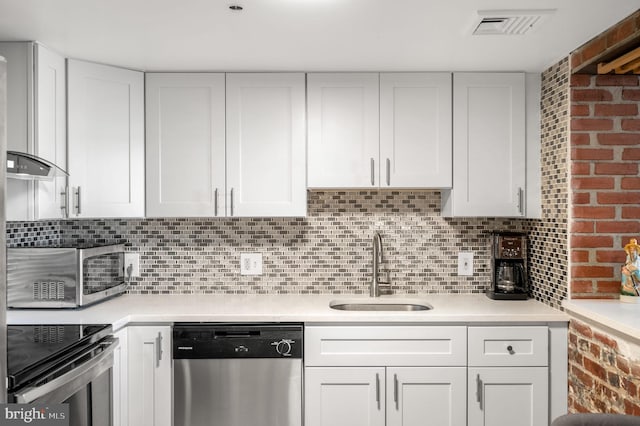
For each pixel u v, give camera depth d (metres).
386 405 2.64
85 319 2.52
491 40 2.41
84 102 2.70
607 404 2.28
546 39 2.40
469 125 2.94
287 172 2.93
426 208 3.22
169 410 2.63
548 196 2.87
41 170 2.22
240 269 3.24
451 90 2.94
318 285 3.23
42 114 2.43
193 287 3.24
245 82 2.92
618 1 1.96
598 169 2.62
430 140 2.94
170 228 3.24
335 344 2.64
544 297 2.94
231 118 2.92
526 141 2.96
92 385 2.15
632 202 2.62
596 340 2.38
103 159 2.76
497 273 3.10
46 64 2.46
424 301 3.04
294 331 2.61
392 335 2.64
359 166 2.92
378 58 2.69
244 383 2.61
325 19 2.15
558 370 2.66
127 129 2.86
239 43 2.45
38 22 2.17
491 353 2.65
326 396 2.64
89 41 2.41
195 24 2.20
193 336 2.61
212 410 2.61
